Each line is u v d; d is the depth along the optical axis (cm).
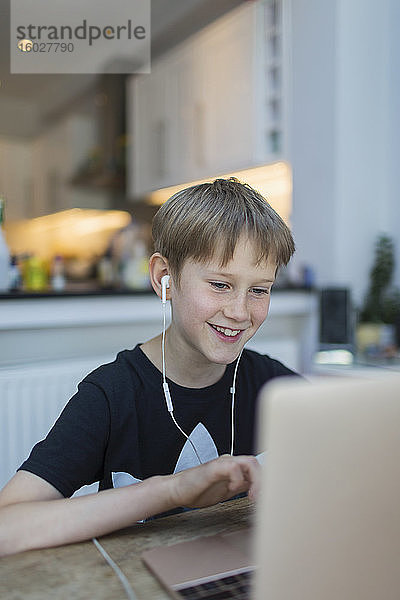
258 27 265
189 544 61
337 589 39
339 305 211
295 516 37
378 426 39
